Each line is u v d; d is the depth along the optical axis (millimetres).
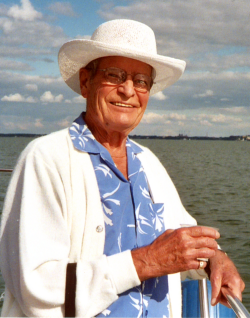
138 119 1836
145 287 1652
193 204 16641
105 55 1742
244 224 12609
